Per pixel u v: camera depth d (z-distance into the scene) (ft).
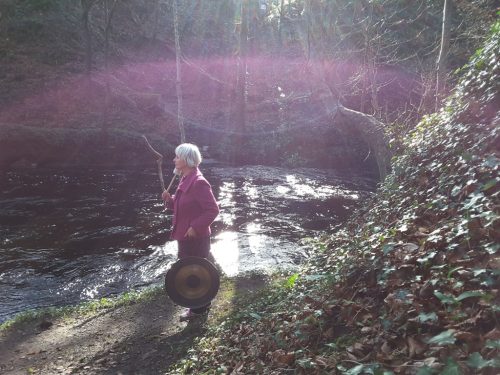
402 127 29.91
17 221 35.65
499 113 14.93
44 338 17.13
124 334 16.65
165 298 19.79
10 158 53.57
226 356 12.65
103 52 84.64
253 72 85.97
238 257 28.84
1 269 26.81
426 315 8.25
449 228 11.05
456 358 7.34
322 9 50.55
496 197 11.15
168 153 62.08
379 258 11.89
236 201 43.37
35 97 69.36
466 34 46.03
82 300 23.26
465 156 13.57
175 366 13.46
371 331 9.68
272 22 89.15
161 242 31.73
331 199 45.11
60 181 48.70
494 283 8.46
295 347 11.00
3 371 14.96
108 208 39.73
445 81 31.22
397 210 16.40
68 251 29.91
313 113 73.20
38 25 81.51
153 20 97.66
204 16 99.66
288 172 58.70
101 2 78.38
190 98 85.05
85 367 14.57
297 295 14.74
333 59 51.03
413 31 59.06
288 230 34.94
